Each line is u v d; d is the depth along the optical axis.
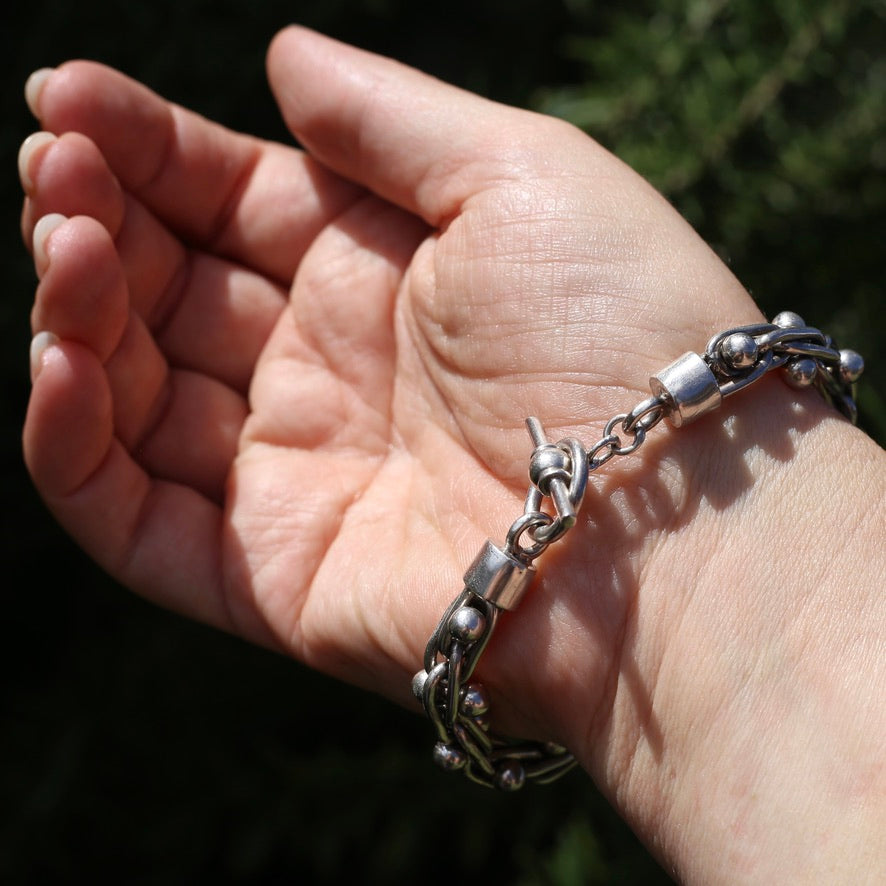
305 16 0.27
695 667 0.19
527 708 0.20
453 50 0.29
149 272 0.24
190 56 0.26
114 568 0.23
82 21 0.26
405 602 0.21
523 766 0.21
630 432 0.20
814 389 0.21
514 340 0.21
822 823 0.18
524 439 0.21
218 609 0.23
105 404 0.22
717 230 0.26
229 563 0.23
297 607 0.22
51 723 0.26
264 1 0.27
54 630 0.28
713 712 0.19
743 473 0.20
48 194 0.22
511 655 0.20
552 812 0.26
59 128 0.23
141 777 0.27
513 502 0.21
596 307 0.21
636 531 0.20
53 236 0.21
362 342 0.24
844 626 0.19
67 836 0.26
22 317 0.26
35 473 0.22
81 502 0.22
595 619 0.20
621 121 0.26
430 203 0.23
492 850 0.28
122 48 0.26
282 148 0.26
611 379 0.21
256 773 0.27
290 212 0.25
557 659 0.20
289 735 0.28
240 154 0.25
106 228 0.23
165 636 0.26
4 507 0.27
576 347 0.21
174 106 0.25
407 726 0.28
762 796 0.19
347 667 0.22
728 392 0.20
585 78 0.28
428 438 0.23
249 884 0.28
